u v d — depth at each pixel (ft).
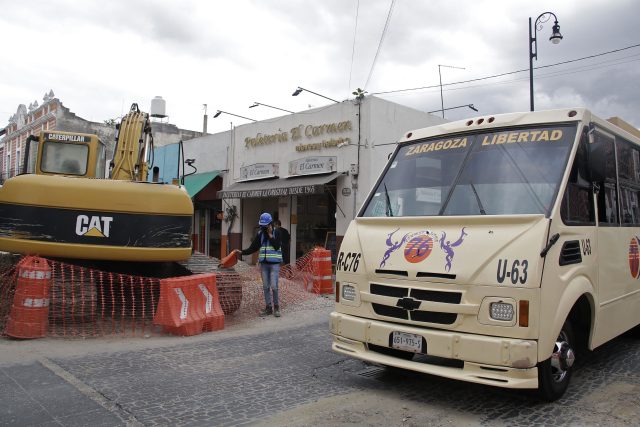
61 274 25.44
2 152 142.82
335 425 14.46
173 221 26.23
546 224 15.15
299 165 57.72
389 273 16.55
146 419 14.57
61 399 15.84
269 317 30.78
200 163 76.38
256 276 35.76
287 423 14.55
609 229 19.69
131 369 19.15
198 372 19.11
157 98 73.00
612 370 20.21
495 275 14.67
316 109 57.06
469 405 16.17
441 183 18.42
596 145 17.75
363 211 19.70
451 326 15.07
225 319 29.94
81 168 29.60
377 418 15.03
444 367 15.40
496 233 15.42
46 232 24.52
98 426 13.97
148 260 25.86
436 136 19.98
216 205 75.41
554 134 17.76
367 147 51.67
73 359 20.15
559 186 16.34
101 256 25.04
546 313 14.61
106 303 26.89
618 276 20.31
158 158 86.02
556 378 16.35
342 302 18.07
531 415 15.34
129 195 25.50
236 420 14.69
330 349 23.09
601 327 18.71
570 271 16.07
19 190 24.52
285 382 18.26
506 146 18.06
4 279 26.07
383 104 52.70
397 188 19.57
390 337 16.19
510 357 14.08
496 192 17.04
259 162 64.49
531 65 54.34
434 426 14.49
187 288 25.73
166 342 23.59
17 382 17.24
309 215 61.67
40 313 23.11
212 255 75.92
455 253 15.52
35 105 123.44
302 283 43.39
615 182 21.08
